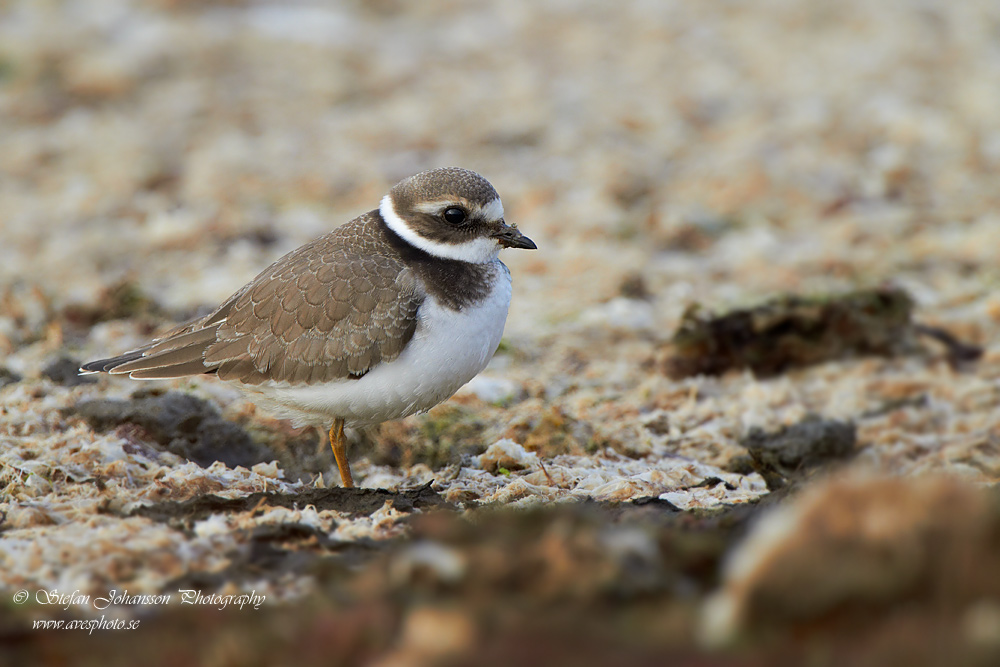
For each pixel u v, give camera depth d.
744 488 9.77
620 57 26.19
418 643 4.86
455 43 27.22
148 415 10.64
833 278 15.56
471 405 11.62
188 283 15.34
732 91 23.95
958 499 5.07
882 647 4.59
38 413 10.54
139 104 23.27
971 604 4.75
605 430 11.23
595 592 5.14
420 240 9.41
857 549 4.89
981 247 16.58
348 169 20.20
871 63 25.36
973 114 22.30
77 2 27.95
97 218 17.97
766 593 4.85
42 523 7.79
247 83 24.38
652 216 17.91
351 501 8.23
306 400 9.27
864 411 11.88
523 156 20.89
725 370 12.89
